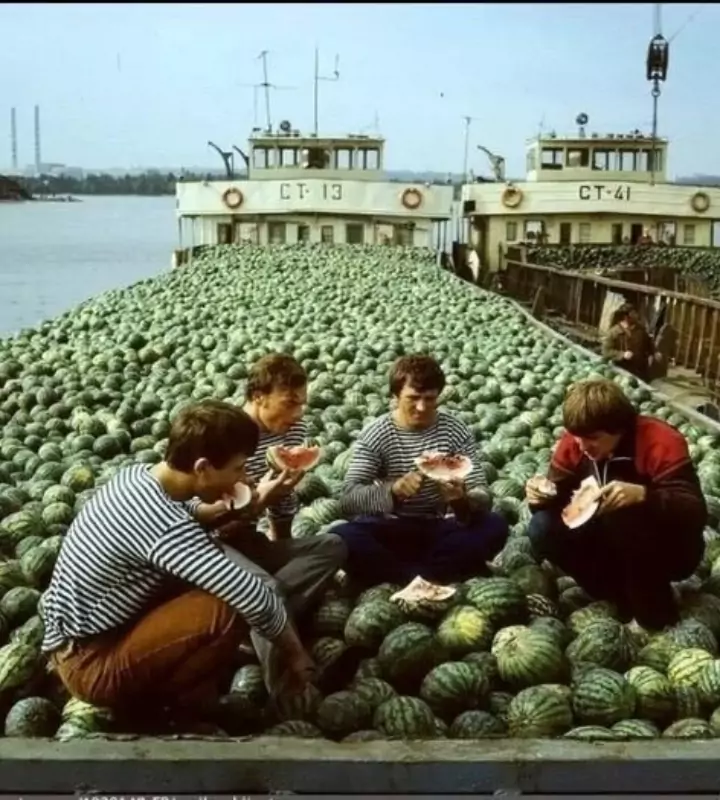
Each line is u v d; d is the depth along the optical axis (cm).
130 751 491
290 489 664
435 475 736
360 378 1530
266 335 1922
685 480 688
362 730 571
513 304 2472
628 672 613
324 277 2930
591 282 2633
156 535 535
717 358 1912
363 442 780
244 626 552
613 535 687
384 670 631
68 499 927
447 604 681
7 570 743
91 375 1548
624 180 3759
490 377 1549
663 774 484
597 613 708
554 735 573
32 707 579
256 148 3862
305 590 690
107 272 4756
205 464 541
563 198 3656
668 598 706
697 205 3656
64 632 552
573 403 680
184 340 1823
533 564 776
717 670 611
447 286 2775
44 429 1270
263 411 707
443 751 491
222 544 643
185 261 3650
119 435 1207
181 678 547
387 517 769
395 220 3838
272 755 488
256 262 3275
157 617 543
